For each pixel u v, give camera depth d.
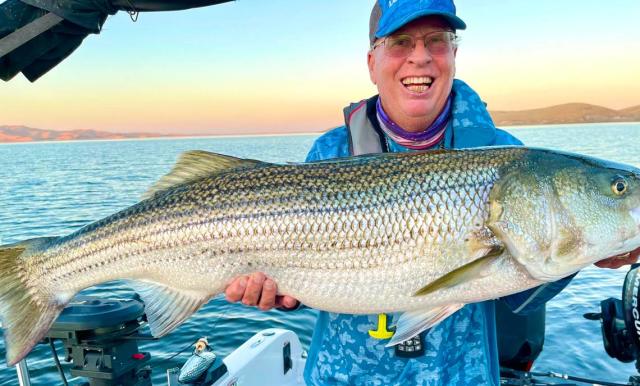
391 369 0.76
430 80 0.77
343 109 0.87
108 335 0.95
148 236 0.75
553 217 0.69
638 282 0.88
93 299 1.03
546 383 1.02
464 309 0.75
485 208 0.69
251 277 0.72
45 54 0.90
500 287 0.69
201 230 0.73
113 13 0.87
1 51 0.80
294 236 0.72
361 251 0.71
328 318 0.81
